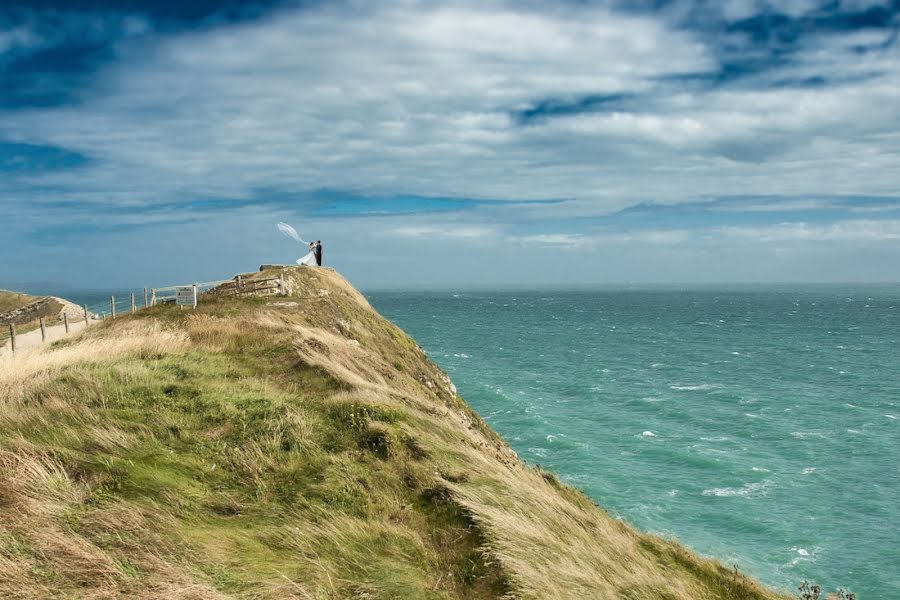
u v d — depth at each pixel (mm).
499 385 67312
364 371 22562
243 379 15930
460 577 9195
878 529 30844
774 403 58000
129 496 9234
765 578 26125
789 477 37844
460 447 14656
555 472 38344
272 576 7887
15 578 6777
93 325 26828
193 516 9102
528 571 9438
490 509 11062
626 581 12172
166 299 30750
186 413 12883
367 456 12133
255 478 10562
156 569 7465
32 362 16094
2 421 11328
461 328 146750
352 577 8445
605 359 89188
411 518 10539
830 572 26859
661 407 56312
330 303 33344
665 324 159000
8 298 59812
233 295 31562
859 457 41656
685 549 17656
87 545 7590
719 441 45312
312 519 9672
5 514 7988
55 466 9680
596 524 15219
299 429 12617
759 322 165500
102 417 12039
